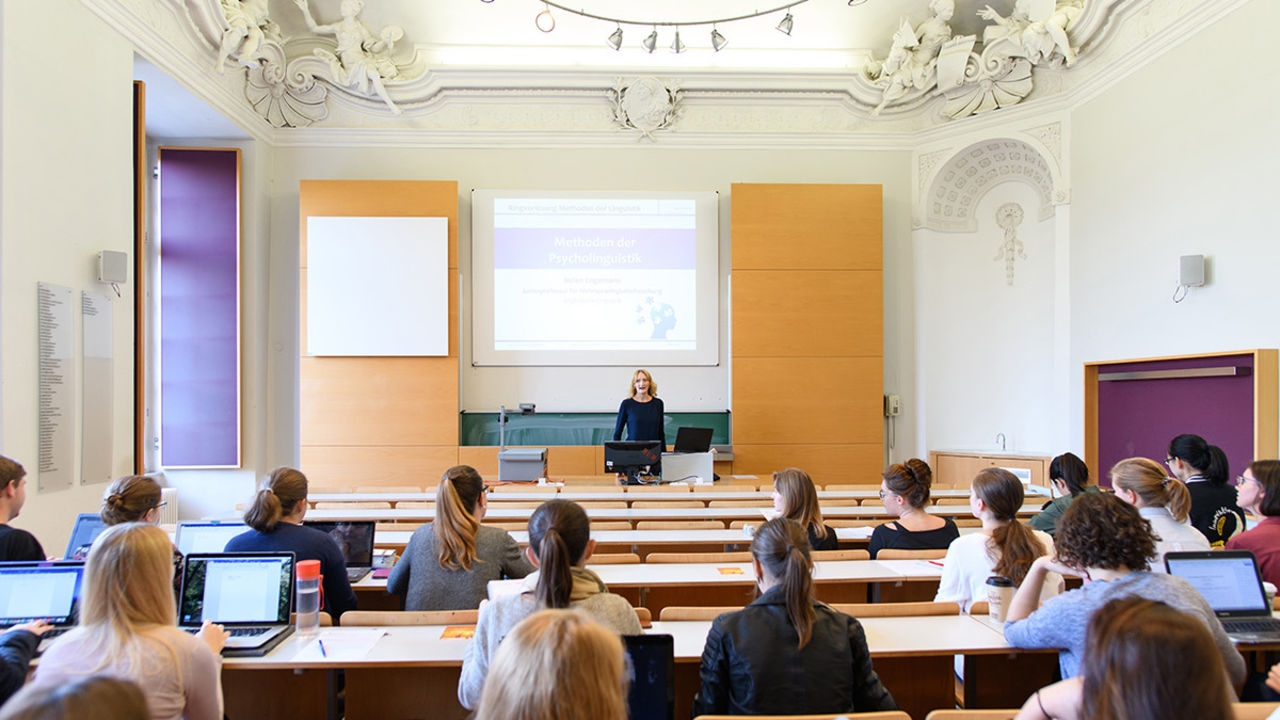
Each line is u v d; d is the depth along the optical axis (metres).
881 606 2.40
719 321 7.83
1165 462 5.56
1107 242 6.29
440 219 7.37
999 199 7.69
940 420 7.75
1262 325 4.70
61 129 4.52
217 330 7.09
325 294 7.33
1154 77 5.72
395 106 7.62
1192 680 1.02
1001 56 7.07
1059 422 6.89
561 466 7.43
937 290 7.82
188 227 7.08
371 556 3.24
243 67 7.03
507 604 1.83
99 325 4.81
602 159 7.84
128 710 0.84
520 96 7.74
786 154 7.89
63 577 2.17
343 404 7.34
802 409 7.57
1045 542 2.73
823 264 7.63
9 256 4.11
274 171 7.66
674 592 3.08
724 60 7.73
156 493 2.70
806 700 1.74
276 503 2.68
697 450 6.02
